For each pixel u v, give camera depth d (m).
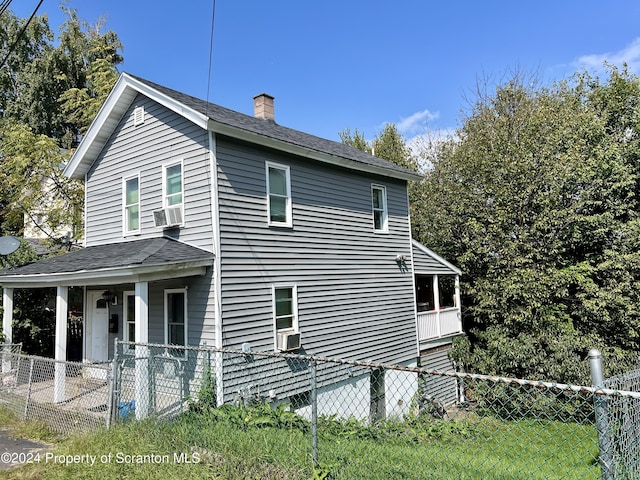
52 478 4.45
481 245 14.24
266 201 9.36
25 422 6.34
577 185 13.83
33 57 28.75
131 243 9.45
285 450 4.73
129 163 10.14
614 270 13.43
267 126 11.19
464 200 14.88
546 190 13.65
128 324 9.92
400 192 13.96
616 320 13.51
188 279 8.47
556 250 13.20
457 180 15.84
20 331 11.81
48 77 26.31
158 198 9.40
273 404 8.77
